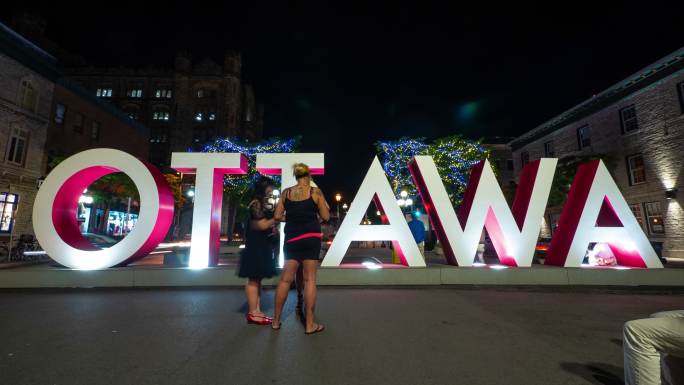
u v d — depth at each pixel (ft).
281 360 9.26
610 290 20.76
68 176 22.34
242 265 12.78
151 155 146.61
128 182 63.52
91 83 151.53
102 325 12.66
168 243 92.27
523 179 25.29
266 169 25.44
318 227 12.01
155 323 12.92
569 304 16.81
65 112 74.02
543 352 10.03
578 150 69.05
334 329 12.22
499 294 19.35
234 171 25.27
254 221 12.96
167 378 8.09
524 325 12.94
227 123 149.59
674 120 51.85
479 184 23.98
